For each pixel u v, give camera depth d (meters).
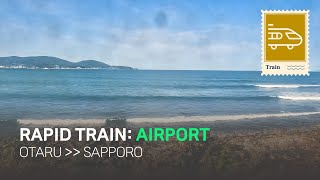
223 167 8.92
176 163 9.12
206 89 39.22
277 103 24.86
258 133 12.66
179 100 26.69
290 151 10.23
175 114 18.91
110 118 17.05
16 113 18.88
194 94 32.47
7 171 8.45
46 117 17.45
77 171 8.55
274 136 11.98
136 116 18.06
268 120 16.11
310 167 9.04
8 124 14.76
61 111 20.03
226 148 10.30
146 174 8.48
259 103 24.88
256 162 9.28
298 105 23.55
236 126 14.36
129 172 8.62
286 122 15.58
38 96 28.27
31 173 8.38
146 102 25.30
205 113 19.34
